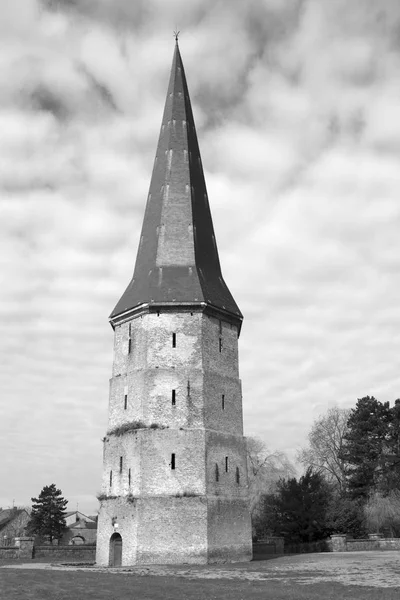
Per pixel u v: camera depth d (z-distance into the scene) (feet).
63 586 73.36
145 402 128.47
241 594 69.77
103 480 131.85
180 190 150.41
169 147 156.35
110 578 84.89
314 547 162.61
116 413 134.62
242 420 139.33
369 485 195.93
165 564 116.26
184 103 163.22
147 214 153.07
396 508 179.73
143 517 119.96
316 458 232.32
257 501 213.46
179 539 119.14
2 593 66.33
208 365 134.00
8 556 139.03
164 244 144.36
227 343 141.90
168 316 135.13
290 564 116.16
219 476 127.54
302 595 68.59
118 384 136.67
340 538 159.53
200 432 126.82
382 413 206.80
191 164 155.43
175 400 128.88
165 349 132.67
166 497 121.60
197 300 135.13
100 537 126.82
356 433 205.67
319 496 172.55
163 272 140.26
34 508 256.32
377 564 111.45
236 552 124.98
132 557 118.52
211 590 73.10
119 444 130.31
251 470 227.61
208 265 147.23
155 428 126.21
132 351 135.95
